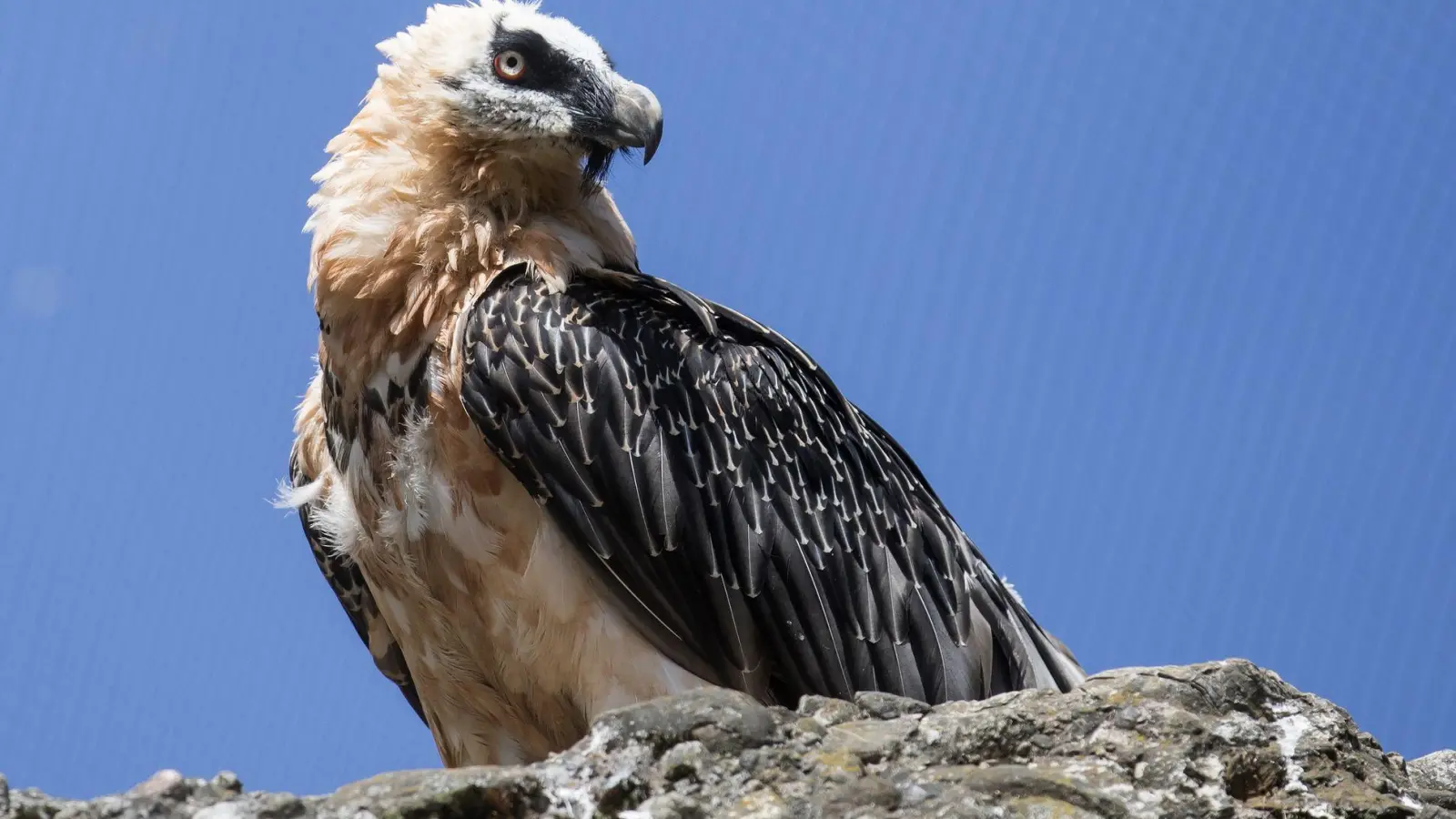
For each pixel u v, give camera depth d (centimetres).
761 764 693
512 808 659
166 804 646
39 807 634
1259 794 730
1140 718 738
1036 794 687
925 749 725
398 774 666
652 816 666
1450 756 910
